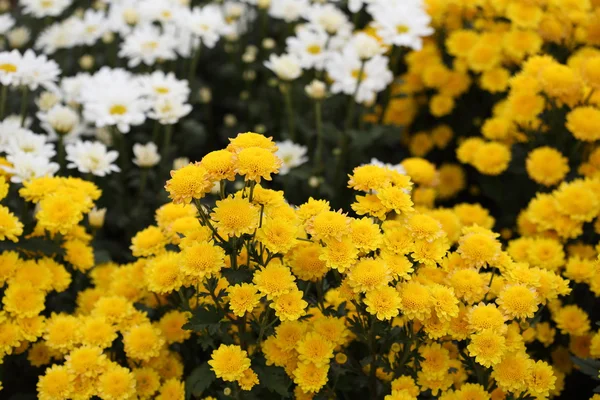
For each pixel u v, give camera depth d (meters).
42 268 1.52
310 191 1.90
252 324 1.45
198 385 1.45
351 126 2.02
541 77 1.72
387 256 1.41
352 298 1.41
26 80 1.78
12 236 1.49
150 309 1.54
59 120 1.78
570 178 1.74
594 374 1.48
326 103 2.01
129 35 2.07
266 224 1.40
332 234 1.39
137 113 1.82
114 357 1.53
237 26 2.37
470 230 1.49
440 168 1.97
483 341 1.39
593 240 1.70
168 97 1.87
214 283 1.42
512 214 1.83
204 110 2.19
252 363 1.44
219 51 2.42
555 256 1.59
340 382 1.47
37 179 1.56
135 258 1.79
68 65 2.32
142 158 1.83
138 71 2.29
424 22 1.91
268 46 2.20
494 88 1.88
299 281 1.47
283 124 2.06
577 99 1.74
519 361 1.41
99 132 1.94
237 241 1.41
